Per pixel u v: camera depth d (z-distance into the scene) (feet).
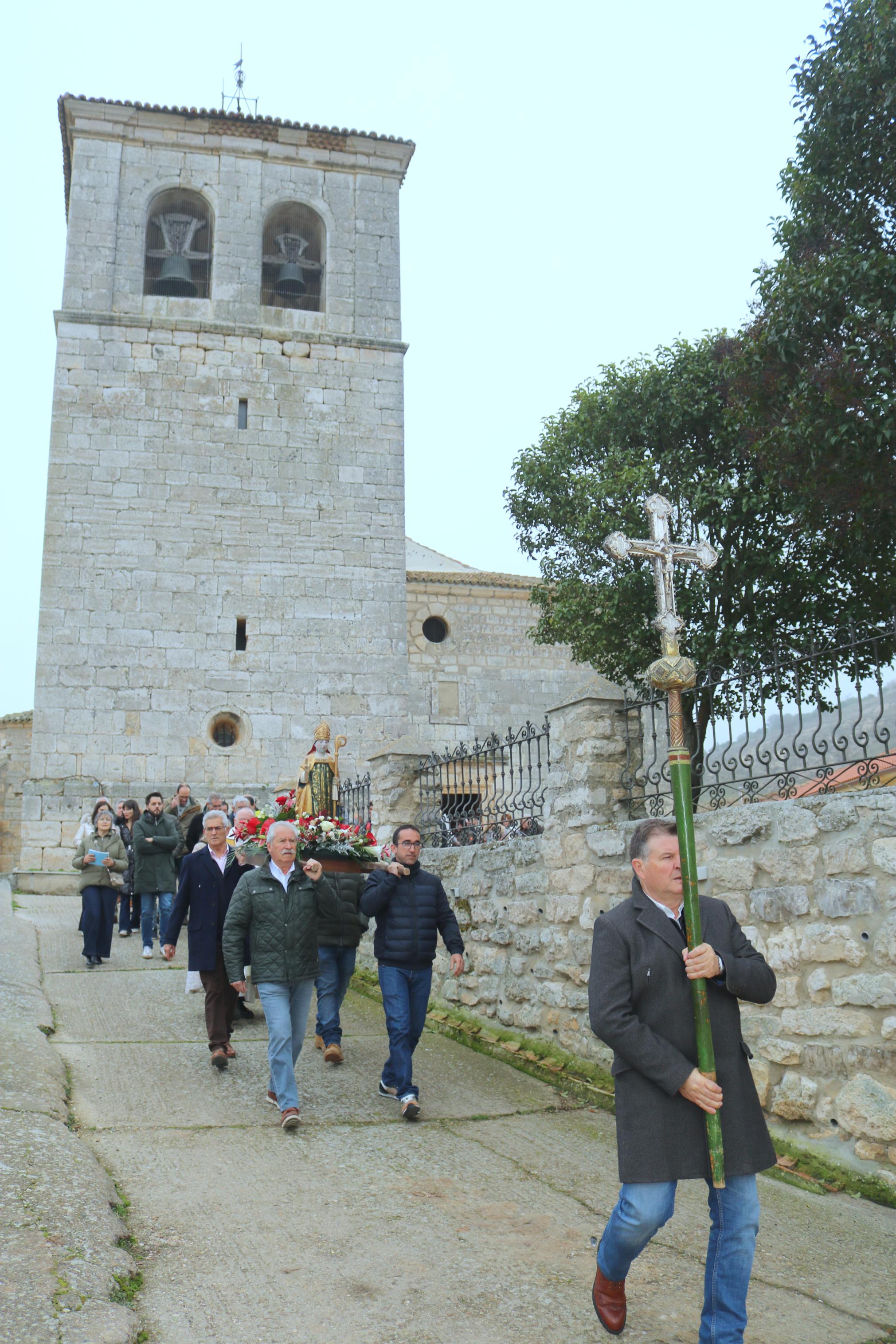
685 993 11.37
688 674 12.81
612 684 25.95
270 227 77.82
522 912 27.53
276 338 72.18
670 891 11.87
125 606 65.77
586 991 24.38
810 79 36.63
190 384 70.08
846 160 36.76
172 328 70.38
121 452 67.92
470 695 83.05
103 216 71.15
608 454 51.31
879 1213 16.51
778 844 19.69
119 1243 13.87
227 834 25.73
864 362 34.12
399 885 22.84
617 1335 12.20
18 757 85.66
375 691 69.15
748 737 21.21
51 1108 18.94
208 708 65.87
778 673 20.71
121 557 66.39
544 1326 12.37
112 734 63.87
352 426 72.59
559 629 53.57
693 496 46.85
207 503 68.69
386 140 76.64
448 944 22.88
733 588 48.32
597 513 49.90
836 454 35.88
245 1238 14.53
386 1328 12.18
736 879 20.54
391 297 75.51
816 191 37.42
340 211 76.18
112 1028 26.86
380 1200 16.19
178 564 67.31
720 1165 10.81
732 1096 11.22
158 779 63.98
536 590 55.98
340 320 74.18
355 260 75.51
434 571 89.20
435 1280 13.46
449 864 31.63
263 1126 19.86
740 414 41.78
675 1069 10.85
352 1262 13.92
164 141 73.20
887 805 17.57
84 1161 16.39
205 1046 25.55
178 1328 11.92
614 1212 11.48
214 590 67.56
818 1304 13.42
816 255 36.99
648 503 14.49
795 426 37.40
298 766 66.59
